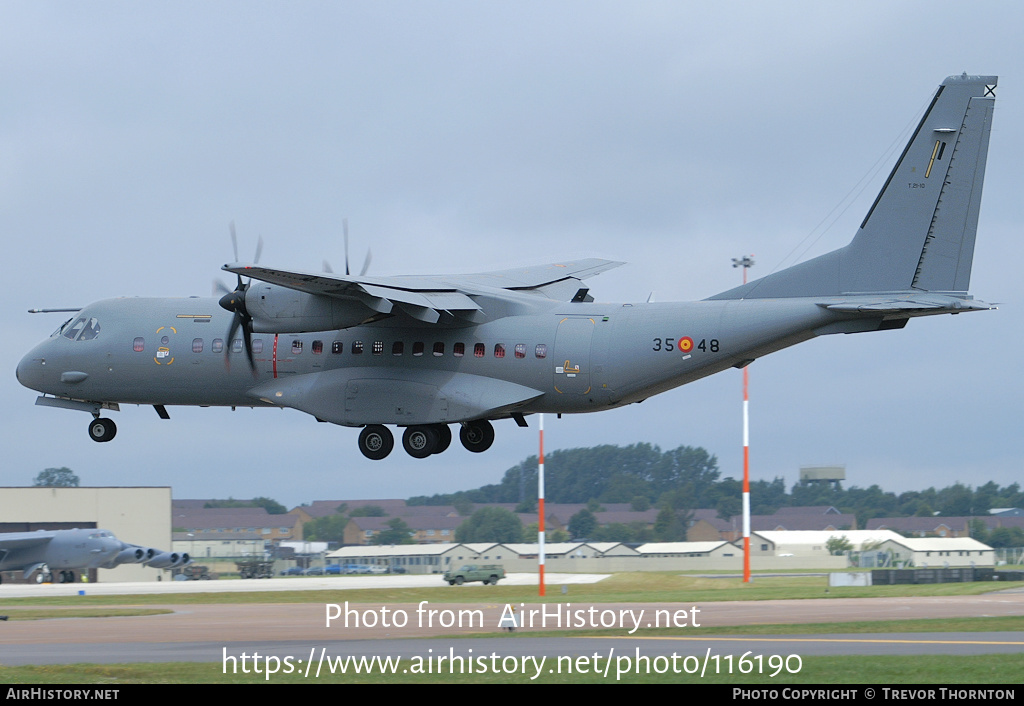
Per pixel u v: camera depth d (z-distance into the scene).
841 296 72.31
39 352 83.50
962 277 70.38
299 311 71.75
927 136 70.94
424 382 75.88
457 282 79.69
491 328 76.00
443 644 58.19
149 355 80.94
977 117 70.19
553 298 81.25
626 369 74.19
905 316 71.19
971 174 70.25
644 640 58.72
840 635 59.84
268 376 79.19
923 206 70.94
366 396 76.50
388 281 73.94
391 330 77.31
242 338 79.38
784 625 66.06
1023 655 49.88
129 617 82.62
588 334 74.75
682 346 73.62
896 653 51.31
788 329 72.56
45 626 73.94
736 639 58.56
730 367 74.88
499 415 77.31
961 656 49.69
